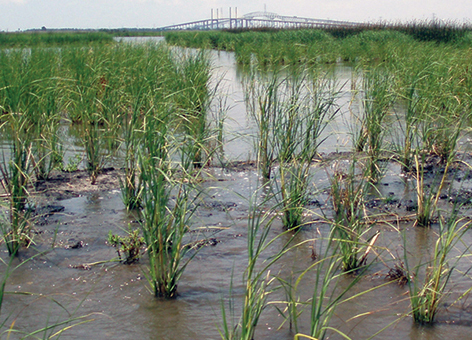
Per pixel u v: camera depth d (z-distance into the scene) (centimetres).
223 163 791
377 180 692
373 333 364
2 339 354
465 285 430
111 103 833
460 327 371
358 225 473
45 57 1195
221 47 3509
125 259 479
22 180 604
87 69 1002
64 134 977
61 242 513
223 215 584
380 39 2553
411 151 759
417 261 470
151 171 432
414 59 1122
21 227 498
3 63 961
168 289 412
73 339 357
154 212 423
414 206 602
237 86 1557
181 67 1096
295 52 1680
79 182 702
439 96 832
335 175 612
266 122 746
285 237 529
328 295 417
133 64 1059
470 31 2666
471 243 505
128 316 387
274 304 404
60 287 429
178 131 784
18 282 436
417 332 365
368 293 419
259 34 3356
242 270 461
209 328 371
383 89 765
